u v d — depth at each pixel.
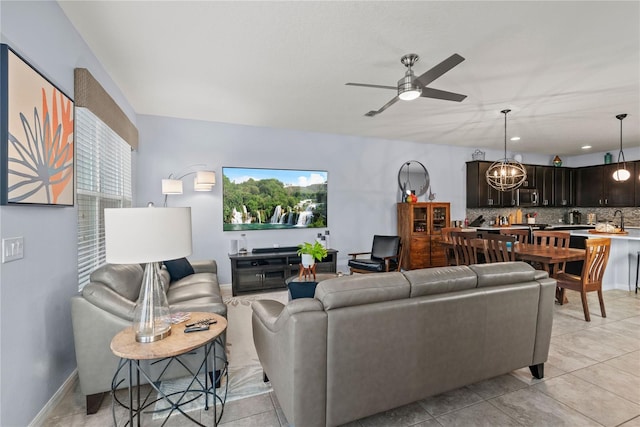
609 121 4.49
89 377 1.78
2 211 1.46
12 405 1.52
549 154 7.26
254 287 4.49
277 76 3.03
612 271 4.50
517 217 6.94
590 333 2.92
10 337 1.51
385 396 1.64
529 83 3.16
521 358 2.03
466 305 1.81
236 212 4.72
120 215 1.45
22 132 1.54
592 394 1.97
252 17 2.12
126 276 2.23
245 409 1.86
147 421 1.74
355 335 1.53
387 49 2.52
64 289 2.06
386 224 5.82
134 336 1.61
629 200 6.29
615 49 2.49
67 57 2.11
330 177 5.36
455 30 2.25
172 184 3.86
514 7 1.99
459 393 1.99
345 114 4.21
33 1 1.72
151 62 2.74
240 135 4.73
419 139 5.78
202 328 1.70
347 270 5.54
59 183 1.92
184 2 1.96
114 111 2.86
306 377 1.45
